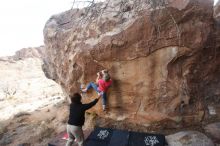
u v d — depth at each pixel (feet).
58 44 26.22
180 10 19.74
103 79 21.07
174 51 20.38
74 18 27.20
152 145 19.65
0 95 64.75
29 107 41.24
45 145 24.17
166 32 19.94
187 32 19.95
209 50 21.50
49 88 69.97
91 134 22.04
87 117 25.67
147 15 20.04
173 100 21.58
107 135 21.62
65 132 24.68
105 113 24.03
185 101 21.67
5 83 81.10
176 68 21.16
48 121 30.55
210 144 19.21
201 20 20.36
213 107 22.67
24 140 26.35
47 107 38.47
